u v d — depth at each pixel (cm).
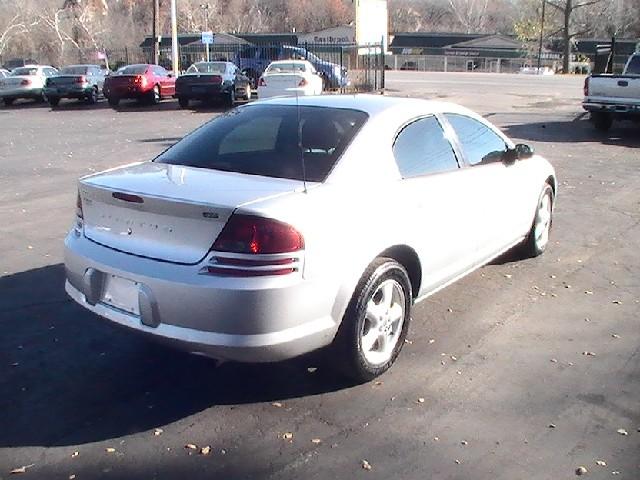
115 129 1823
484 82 3531
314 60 2700
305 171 412
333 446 359
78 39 6272
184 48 4122
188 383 424
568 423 381
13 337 484
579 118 1947
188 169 428
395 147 452
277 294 352
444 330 502
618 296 574
